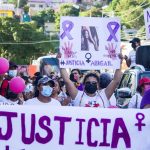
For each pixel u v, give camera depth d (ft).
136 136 19.72
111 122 19.75
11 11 294.66
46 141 19.76
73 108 19.81
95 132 19.77
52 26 298.35
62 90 36.09
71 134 19.79
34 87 32.71
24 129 19.77
